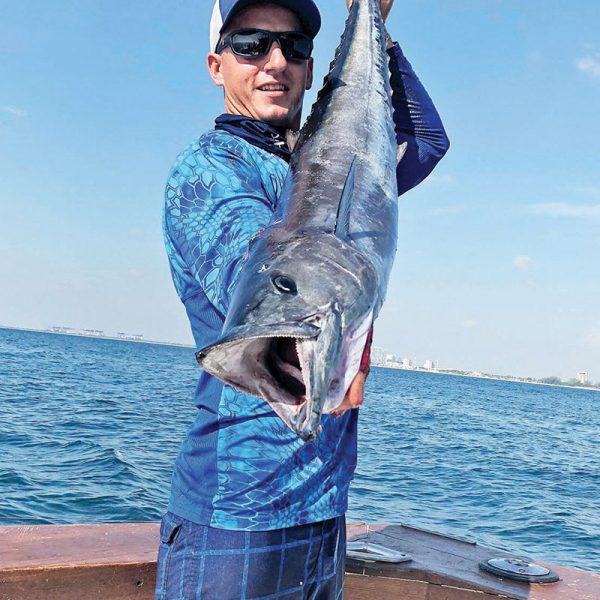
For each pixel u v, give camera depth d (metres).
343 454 2.04
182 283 1.96
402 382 94.50
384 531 3.88
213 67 2.47
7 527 3.15
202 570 1.89
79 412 19.56
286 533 1.92
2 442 13.36
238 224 1.71
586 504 14.47
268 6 2.27
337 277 1.42
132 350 113.38
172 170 1.94
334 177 1.85
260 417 1.90
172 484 2.05
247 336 1.22
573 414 59.03
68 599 2.66
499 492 14.73
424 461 18.70
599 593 3.15
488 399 69.44
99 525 3.28
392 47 2.70
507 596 3.01
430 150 2.70
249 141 2.12
